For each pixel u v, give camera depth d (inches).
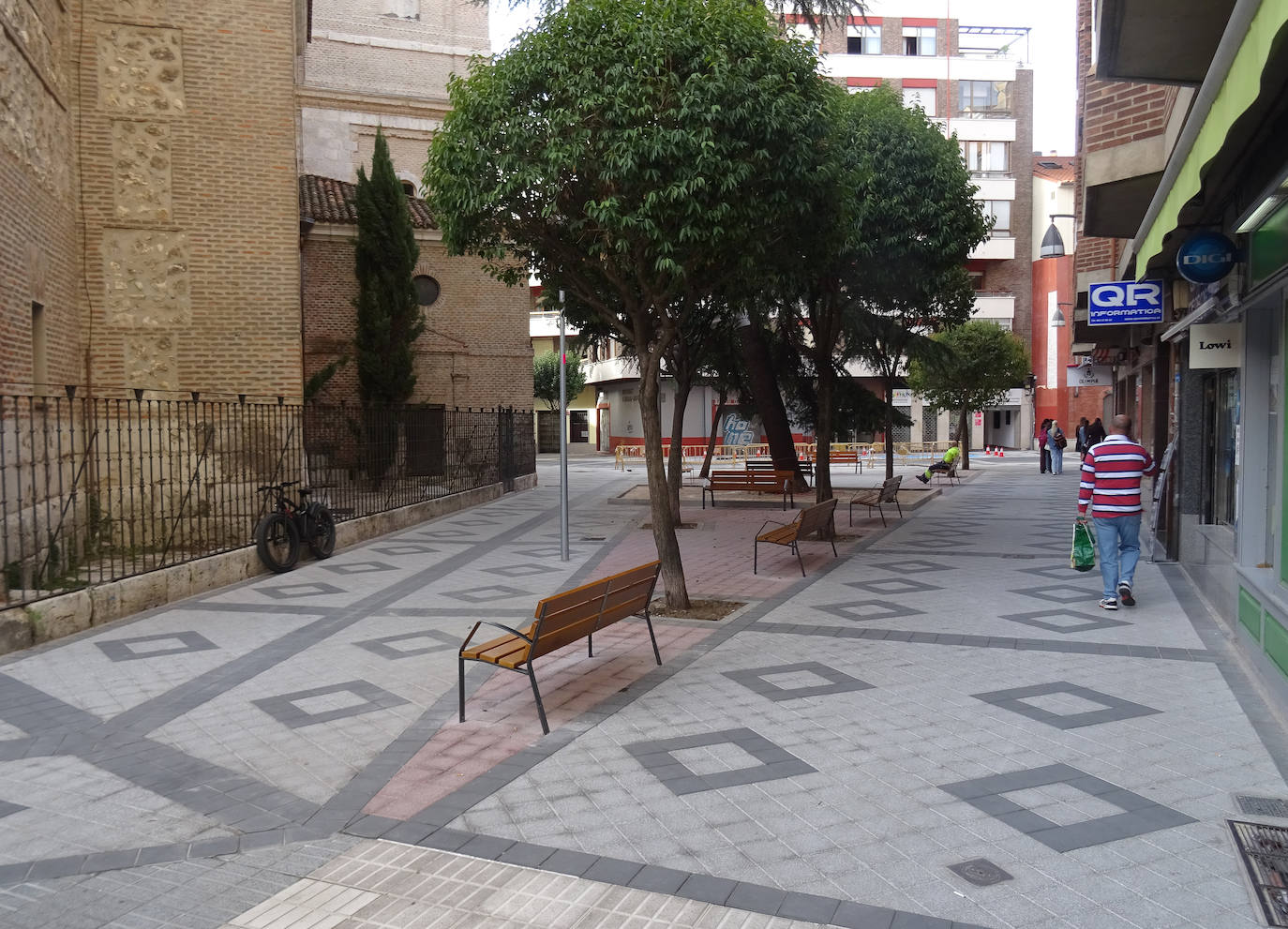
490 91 325.1
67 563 378.0
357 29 994.1
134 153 492.1
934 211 566.6
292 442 515.5
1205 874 146.8
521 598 378.3
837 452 1467.8
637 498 833.5
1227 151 261.4
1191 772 187.2
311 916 139.3
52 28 442.6
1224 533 350.9
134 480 481.4
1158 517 453.7
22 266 386.6
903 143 566.3
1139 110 390.3
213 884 149.4
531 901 142.2
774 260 376.2
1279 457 256.1
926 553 487.2
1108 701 232.2
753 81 320.8
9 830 169.8
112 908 142.3
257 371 513.0
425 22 1021.2
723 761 196.1
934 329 818.2
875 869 149.8
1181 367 425.4
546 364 2037.4
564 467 484.1
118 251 489.7
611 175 304.0
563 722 222.5
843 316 737.6
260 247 513.7
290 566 451.8
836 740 208.1
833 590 385.7
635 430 1990.7
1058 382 1814.7
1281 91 215.2
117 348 489.4
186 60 500.1
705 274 367.6
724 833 162.9
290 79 519.5
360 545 542.6
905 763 193.8
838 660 275.0
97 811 177.5
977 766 191.8
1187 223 336.8
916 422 1889.8
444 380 955.3
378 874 151.8
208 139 504.4
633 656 281.7
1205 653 275.7
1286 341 249.4
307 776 193.2
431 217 947.3
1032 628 311.6
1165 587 380.5
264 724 225.8
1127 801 173.9
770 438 832.9
